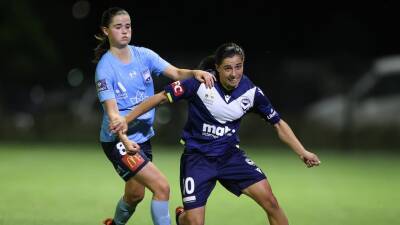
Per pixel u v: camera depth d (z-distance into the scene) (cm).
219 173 2338
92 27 10469
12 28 9100
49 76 9550
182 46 10612
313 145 7350
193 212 2298
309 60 9819
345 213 3488
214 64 2350
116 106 2380
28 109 8850
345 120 7288
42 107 8781
